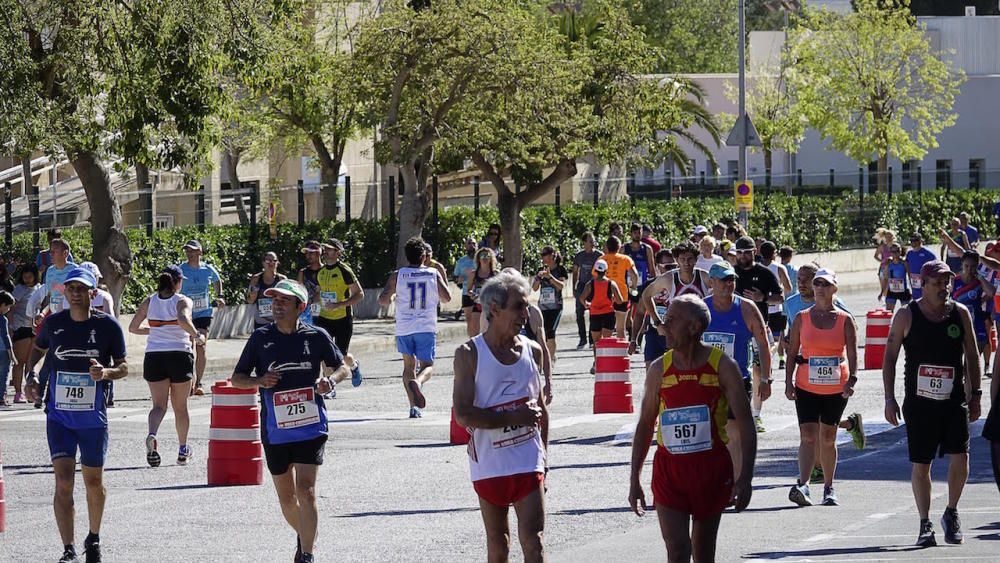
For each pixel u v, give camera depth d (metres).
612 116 85.12
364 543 24.44
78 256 67.12
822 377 27.44
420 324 41.69
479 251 51.47
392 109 76.06
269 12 59.97
